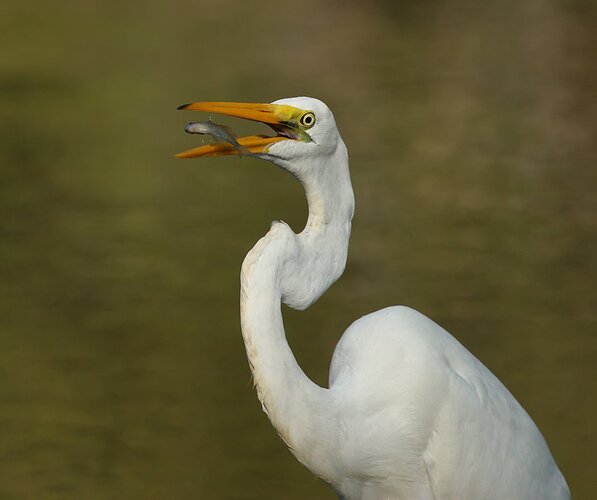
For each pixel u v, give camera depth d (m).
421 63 24.84
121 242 14.09
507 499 5.71
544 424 8.84
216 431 9.05
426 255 13.20
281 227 5.04
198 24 30.30
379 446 5.43
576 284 12.20
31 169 17.81
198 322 11.40
